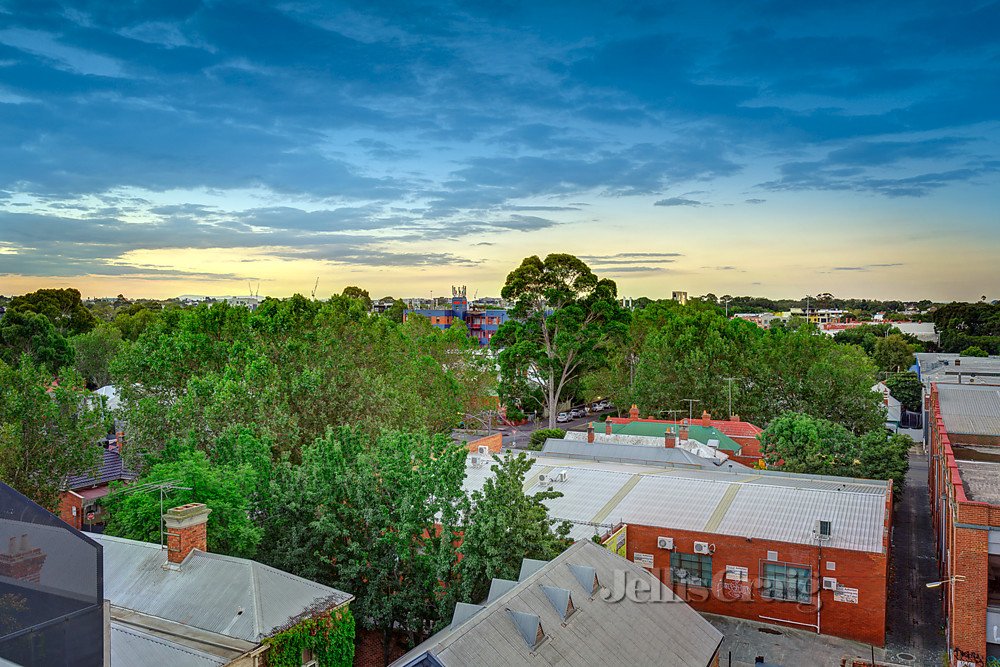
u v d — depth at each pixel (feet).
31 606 46.24
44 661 46.65
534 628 76.89
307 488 111.55
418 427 227.40
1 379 152.46
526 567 96.53
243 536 104.01
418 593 105.19
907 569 165.37
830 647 123.34
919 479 263.29
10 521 45.91
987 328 634.84
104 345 377.09
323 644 81.82
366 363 248.73
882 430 210.18
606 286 333.21
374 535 107.86
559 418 381.81
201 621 78.69
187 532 88.28
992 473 146.51
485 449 187.11
